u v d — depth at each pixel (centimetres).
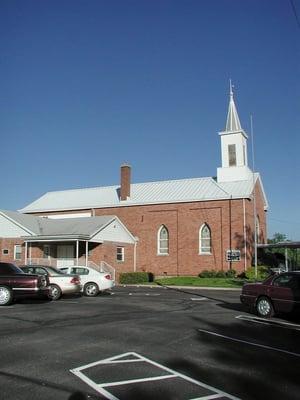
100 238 4081
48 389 744
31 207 5438
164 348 1076
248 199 4431
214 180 4909
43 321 1460
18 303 2061
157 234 4716
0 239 4288
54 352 1013
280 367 921
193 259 4497
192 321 1514
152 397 714
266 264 4500
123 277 4000
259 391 757
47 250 4188
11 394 714
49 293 2080
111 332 1273
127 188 4994
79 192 5550
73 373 844
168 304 2081
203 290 3216
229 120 4941
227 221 4388
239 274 4191
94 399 699
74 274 2425
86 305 1980
